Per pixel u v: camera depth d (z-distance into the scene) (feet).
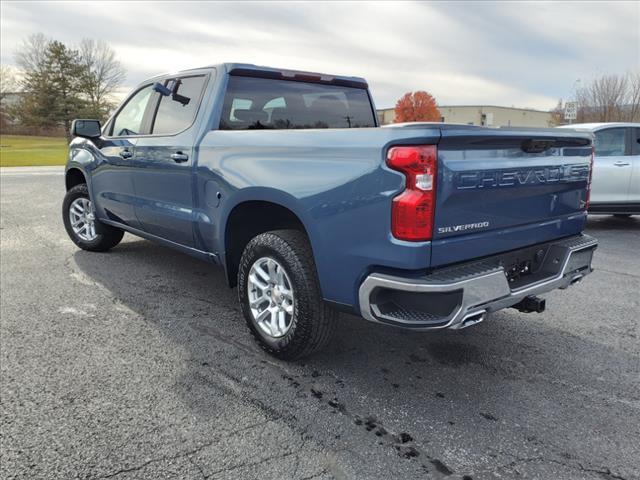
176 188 13.33
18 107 220.64
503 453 8.05
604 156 25.80
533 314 14.21
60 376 10.05
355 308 9.07
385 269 8.52
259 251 10.78
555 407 9.41
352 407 9.26
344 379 10.28
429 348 11.84
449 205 8.29
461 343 12.16
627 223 29.43
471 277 8.37
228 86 12.72
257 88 13.25
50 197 35.65
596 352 11.78
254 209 11.55
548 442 8.36
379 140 8.32
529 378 10.50
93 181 17.60
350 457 7.86
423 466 7.70
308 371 10.57
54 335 11.96
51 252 19.69
